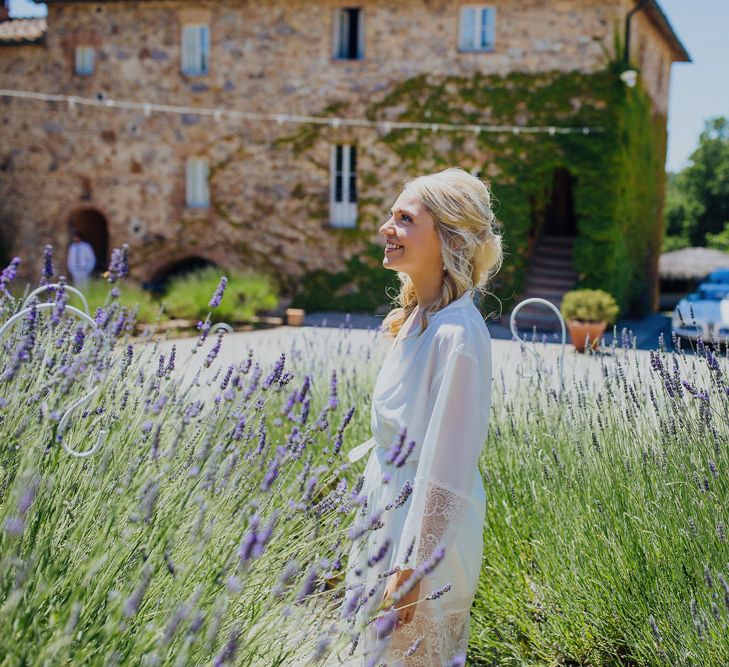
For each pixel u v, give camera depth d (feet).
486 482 11.42
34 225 69.00
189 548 6.37
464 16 58.70
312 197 62.28
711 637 8.06
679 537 8.93
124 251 9.21
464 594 7.41
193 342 38.04
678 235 158.40
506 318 57.16
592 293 41.88
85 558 6.11
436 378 7.23
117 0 64.34
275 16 61.93
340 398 15.40
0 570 5.01
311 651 6.32
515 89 57.36
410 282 8.66
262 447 7.91
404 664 7.06
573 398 13.17
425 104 59.16
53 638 5.41
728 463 9.25
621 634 9.49
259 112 62.80
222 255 64.44
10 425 6.70
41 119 67.97
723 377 9.76
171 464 7.02
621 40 56.08
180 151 64.90
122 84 65.67
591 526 9.74
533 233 60.18
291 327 51.85
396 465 6.40
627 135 56.85
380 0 59.52
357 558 7.47
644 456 9.78
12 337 8.41
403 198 7.76
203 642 5.35
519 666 10.00
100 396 8.10
